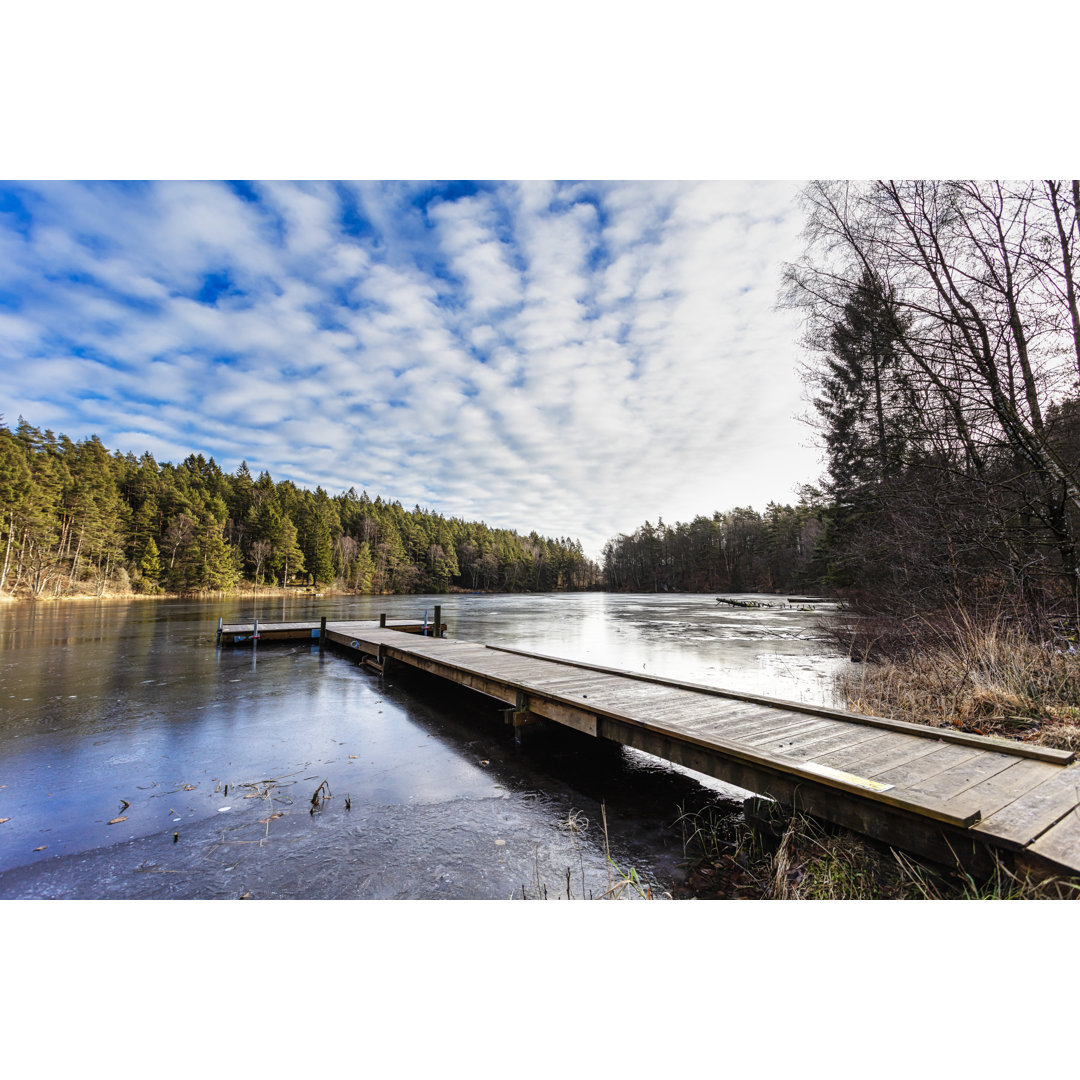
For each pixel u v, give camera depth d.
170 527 51.88
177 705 7.89
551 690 5.82
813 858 3.09
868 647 9.98
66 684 9.30
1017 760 3.44
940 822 2.67
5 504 34.59
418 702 8.17
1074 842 2.41
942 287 7.58
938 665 6.83
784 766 3.40
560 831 3.93
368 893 3.10
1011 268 7.01
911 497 8.21
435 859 3.50
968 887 2.53
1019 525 7.09
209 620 22.33
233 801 4.48
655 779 5.03
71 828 3.97
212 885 3.20
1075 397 6.79
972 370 7.27
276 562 58.50
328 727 6.78
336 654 12.92
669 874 3.28
